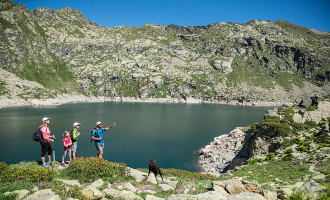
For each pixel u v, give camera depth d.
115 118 112.75
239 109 185.00
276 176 20.03
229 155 45.31
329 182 13.70
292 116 37.12
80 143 57.34
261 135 34.84
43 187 9.56
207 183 16.42
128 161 44.91
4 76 198.62
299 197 9.40
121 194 9.82
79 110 150.25
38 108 158.38
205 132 78.25
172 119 113.44
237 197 9.11
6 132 69.44
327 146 25.45
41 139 12.97
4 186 9.17
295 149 28.78
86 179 12.59
